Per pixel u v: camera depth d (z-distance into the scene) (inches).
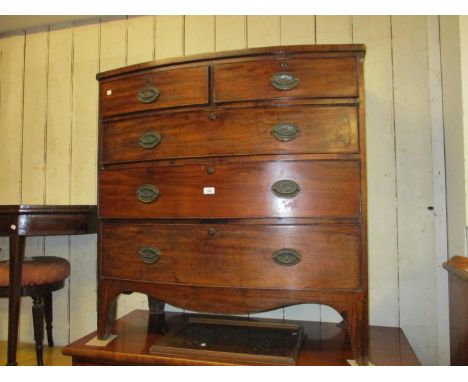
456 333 39.4
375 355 40.0
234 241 37.2
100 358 40.2
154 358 38.5
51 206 47.8
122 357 39.4
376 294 51.9
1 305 66.1
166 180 39.4
